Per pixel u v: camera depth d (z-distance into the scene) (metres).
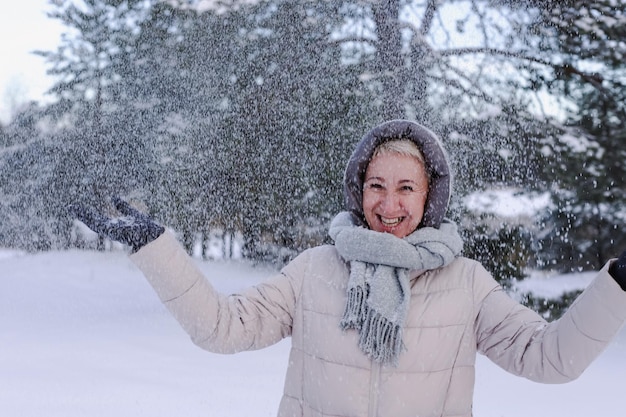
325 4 8.23
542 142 7.04
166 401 3.22
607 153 7.21
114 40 9.74
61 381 3.58
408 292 1.30
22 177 10.88
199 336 1.33
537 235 7.28
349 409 1.27
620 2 7.39
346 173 1.50
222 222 9.88
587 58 7.41
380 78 7.69
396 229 1.41
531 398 3.51
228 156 8.61
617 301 1.11
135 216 1.32
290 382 1.38
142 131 9.25
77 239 12.08
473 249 6.91
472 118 7.20
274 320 1.41
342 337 1.31
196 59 8.77
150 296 8.92
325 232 8.60
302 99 8.07
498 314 1.32
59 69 10.23
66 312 7.00
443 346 1.30
